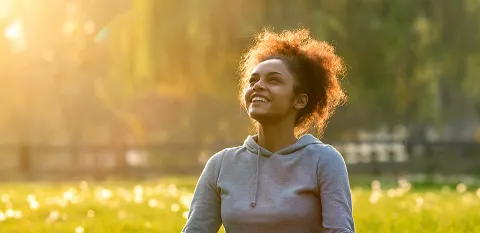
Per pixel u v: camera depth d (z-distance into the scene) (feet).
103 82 86.94
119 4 81.71
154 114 126.52
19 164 85.40
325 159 12.56
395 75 90.68
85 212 33.91
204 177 13.30
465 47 91.61
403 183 60.85
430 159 91.91
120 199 40.68
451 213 33.58
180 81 81.05
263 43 13.57
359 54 87.51
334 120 101.30
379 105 96.12
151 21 78.89
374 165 89.97
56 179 84.43
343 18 86.17
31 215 32.30
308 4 82.28
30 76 113.50
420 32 91.25
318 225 12.55
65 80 109.40
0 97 116.06
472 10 91.15
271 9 81.41
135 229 27.25
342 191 12.42
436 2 91.66
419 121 106.63
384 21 88.79
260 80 12.95
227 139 106.83
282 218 12.34
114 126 116.16
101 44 85.10
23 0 95.86
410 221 29.40
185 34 79.05
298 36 13.57
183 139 113.39
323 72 13.33
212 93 89.61
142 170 86.12
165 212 33.55
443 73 97.04
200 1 78.95
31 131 120.37
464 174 91.25
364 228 26.86
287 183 12.53
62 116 117.50
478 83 93.50
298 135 13.91
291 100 12.98
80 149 87.56
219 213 13.24
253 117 12.91
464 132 128.88
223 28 79.30
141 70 79.71
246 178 12.76
